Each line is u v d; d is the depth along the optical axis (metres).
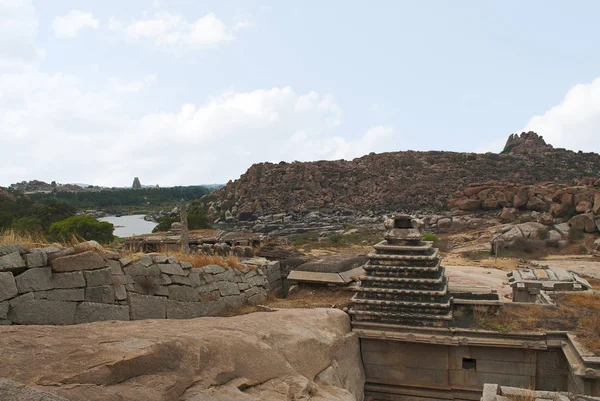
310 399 7.02
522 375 10.84
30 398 3.86
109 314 9.34
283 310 11.94
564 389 10.50
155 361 5.71
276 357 7.83
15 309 7.72
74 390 4.61
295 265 17.88
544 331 10.80
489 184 66.81
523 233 42.88
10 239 8.81
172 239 26.45
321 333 10.54
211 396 5.86
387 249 12.60
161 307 10.75
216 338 7.04
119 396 4.91
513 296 16.41
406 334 11.58
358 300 12.19
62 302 8.48
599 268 29.09
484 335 11.04
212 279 12.80
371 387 12.01
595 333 10.40
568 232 42.00
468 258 36.72
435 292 11.76
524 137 135.62
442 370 11.48
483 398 7.28
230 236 33.84
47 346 5.38
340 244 48.31
